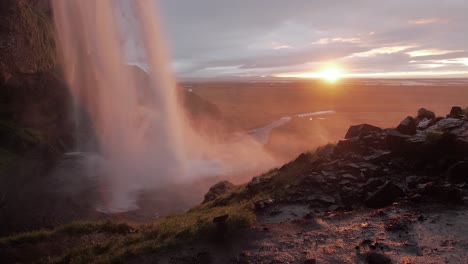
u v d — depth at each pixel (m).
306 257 7.57
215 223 9.47
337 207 10.87
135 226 14.00
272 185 15.12
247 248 8.38
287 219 10.51
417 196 9.89
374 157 13.80
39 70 51.12
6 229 20.44
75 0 63.91
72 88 52.88
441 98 136.00
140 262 8.41
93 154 42.09
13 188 27.47
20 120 42.62
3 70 45.28
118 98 54.50
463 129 12.80
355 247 7.74
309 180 13.16
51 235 13.32
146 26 69.81
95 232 13.47
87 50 62.59
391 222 8.78
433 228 8.20
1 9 48.41
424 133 13.69
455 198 9.49
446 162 11.77
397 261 6.97
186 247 8.86
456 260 6.77
